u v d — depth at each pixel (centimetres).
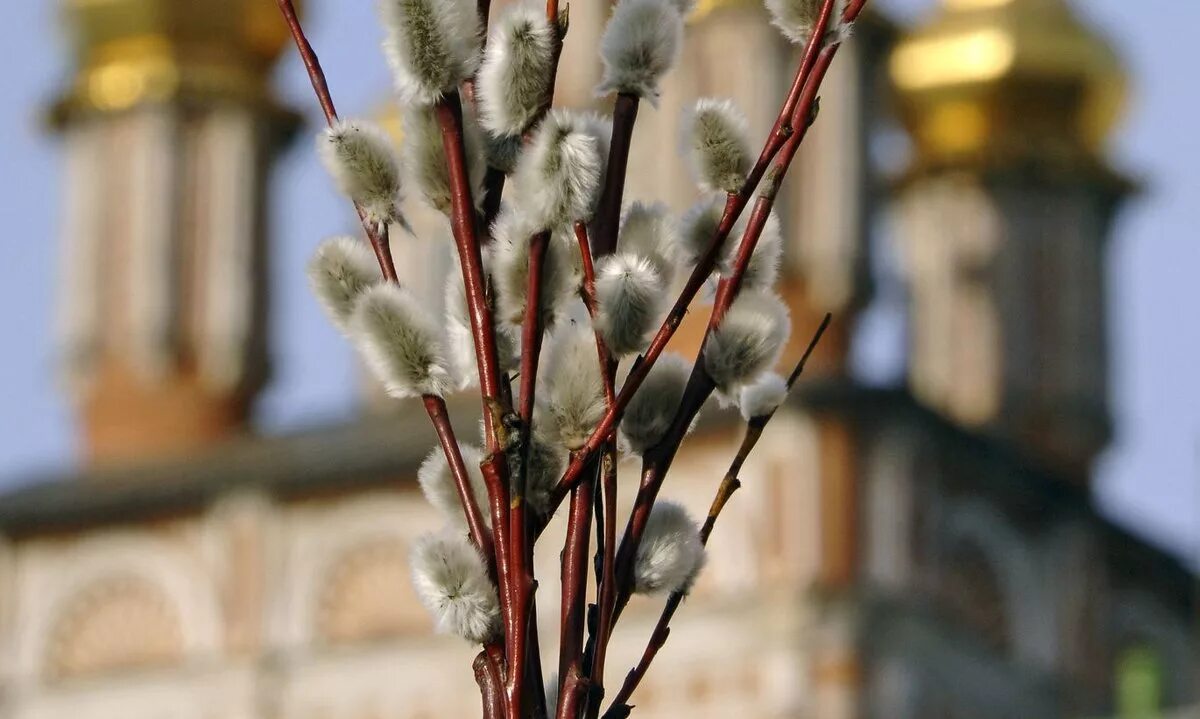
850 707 3950
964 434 4103
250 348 4334
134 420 4306
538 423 747
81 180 4403
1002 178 4662
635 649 4009
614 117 761
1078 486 4259
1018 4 4734
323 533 4206
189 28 4406
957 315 4628
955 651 4069
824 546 3984
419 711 4147
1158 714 3934
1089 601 4231
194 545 4253
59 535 4319
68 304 4359
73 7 4422
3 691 4294
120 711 4234
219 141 4400
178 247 4356
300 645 4184
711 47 3978
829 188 4025
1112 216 4700
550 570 3403
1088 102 4709
